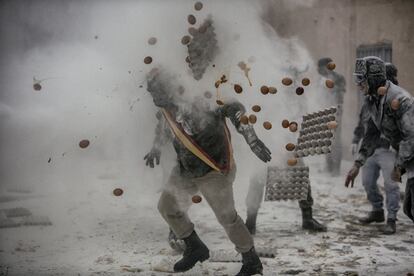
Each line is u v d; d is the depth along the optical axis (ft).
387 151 27.20
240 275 19.03
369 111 21.94
